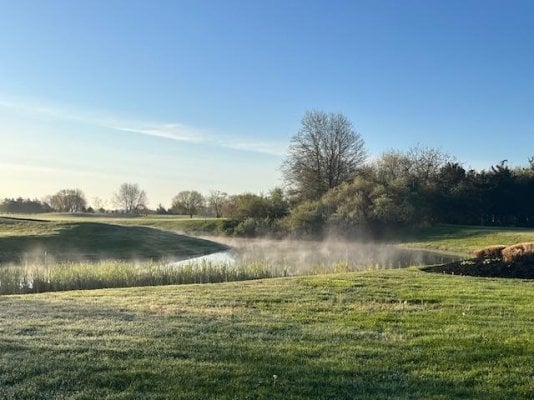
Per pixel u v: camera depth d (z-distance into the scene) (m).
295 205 56.34
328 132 58.75
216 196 88.00
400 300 11.20
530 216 58.16
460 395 5.67
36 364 6.31
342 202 50.53
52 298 11.46
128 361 6.47
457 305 10.61
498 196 58.19
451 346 7.38
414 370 6.43
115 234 38.12
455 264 18.81
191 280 18.48
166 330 8.05
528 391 5.76
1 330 7.96
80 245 33.00
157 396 5.45
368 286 13.18
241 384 5.82
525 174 59.59
